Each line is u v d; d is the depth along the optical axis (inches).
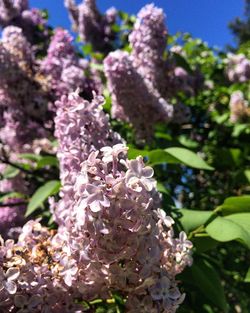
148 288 7.3
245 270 14.9
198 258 10.4
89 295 7.7
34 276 7.5
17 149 17.2
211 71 27.8
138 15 16.2
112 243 6.9
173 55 17.2
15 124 16.3
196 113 23.0
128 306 7.4
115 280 7.3
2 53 15.1
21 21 23.3
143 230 6.9
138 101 14.4
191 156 11.7
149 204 6.9
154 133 15.6
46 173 17.3
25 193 17.2
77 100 9.5
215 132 23.2
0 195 17.5
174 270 7.7
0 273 7.2
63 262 7.4
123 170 7.4
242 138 23.0
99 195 6.7
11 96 15.6
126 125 16.5
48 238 8.6
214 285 10.0
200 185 21.0
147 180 6.9
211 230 9.5
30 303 7.3
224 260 15.1
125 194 6.8
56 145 16.5
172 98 17.5
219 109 24.4
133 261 7.1
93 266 7.1
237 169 20.8
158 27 16.0
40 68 15.7
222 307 9.9
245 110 22.2
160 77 16.3
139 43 16.1
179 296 7.4
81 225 6.8
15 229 13.6
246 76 25.3
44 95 15.7
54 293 7.5
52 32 24.5
